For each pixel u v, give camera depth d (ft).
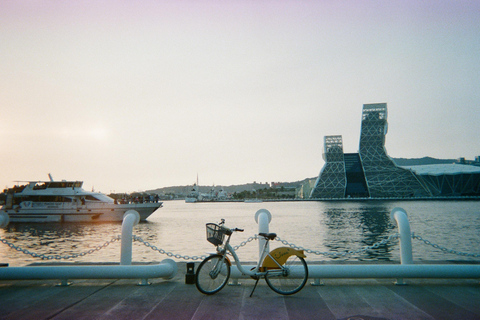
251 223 217.77
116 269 21.42
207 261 20.12
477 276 21.06
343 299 19.02
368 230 163.32
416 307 17.63
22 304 18.30
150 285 21.90
